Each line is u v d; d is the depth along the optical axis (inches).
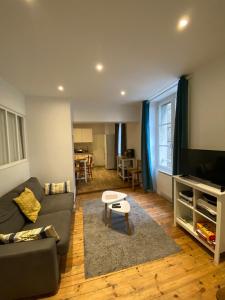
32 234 60.7
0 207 71.2
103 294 59.4
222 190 70.6
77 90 125.0
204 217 82.4
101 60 79.9
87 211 128.5
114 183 204.8
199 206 82.7
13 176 105.9
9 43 63.5
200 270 68.3
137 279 65.1
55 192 122.8
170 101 141.8
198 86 95.3
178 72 97.7
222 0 46.7
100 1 45.5
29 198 89.1
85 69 89.1
